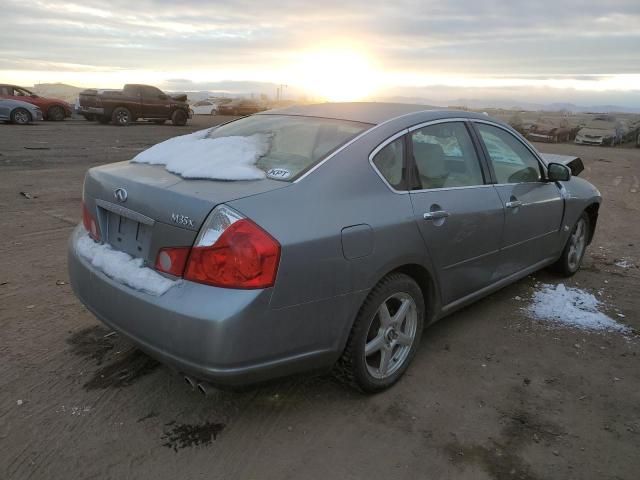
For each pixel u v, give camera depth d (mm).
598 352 3812
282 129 3404
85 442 2689
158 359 2588
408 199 3125
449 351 3752
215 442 2736
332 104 3916
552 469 2639
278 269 2441
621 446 2818
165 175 2873
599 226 7809
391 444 2771
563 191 4770
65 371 3285
